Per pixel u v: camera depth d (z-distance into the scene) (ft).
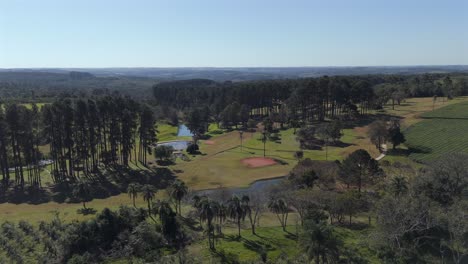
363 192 260.42
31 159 331.36
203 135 565.53
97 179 325.83
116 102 364.17
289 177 286.46
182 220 237.45
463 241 167.53
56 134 332.80
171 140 546.26
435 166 221.46
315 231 159.84
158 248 199.31
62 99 345.92
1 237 194.70
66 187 305.32
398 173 272.51
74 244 189.88
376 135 395.34
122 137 369.50
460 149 359.05
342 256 174.40
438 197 203.10
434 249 174.29
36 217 234.17
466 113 501.15
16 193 291.79
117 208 253.03
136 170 354.54
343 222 226.17
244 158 405.18
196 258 182.29
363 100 565.12
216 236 215.51
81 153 342.23
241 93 637.30
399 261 168.55
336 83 540.52
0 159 312.09
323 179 279.28
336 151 411.13
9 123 302.04
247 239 209.46
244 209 216.13
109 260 185.88
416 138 416.87
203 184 322.34
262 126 571.28
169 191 257.55
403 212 179.22
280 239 208.54
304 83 556.10
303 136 454.81
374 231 194.08
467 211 171.73
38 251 185.78
